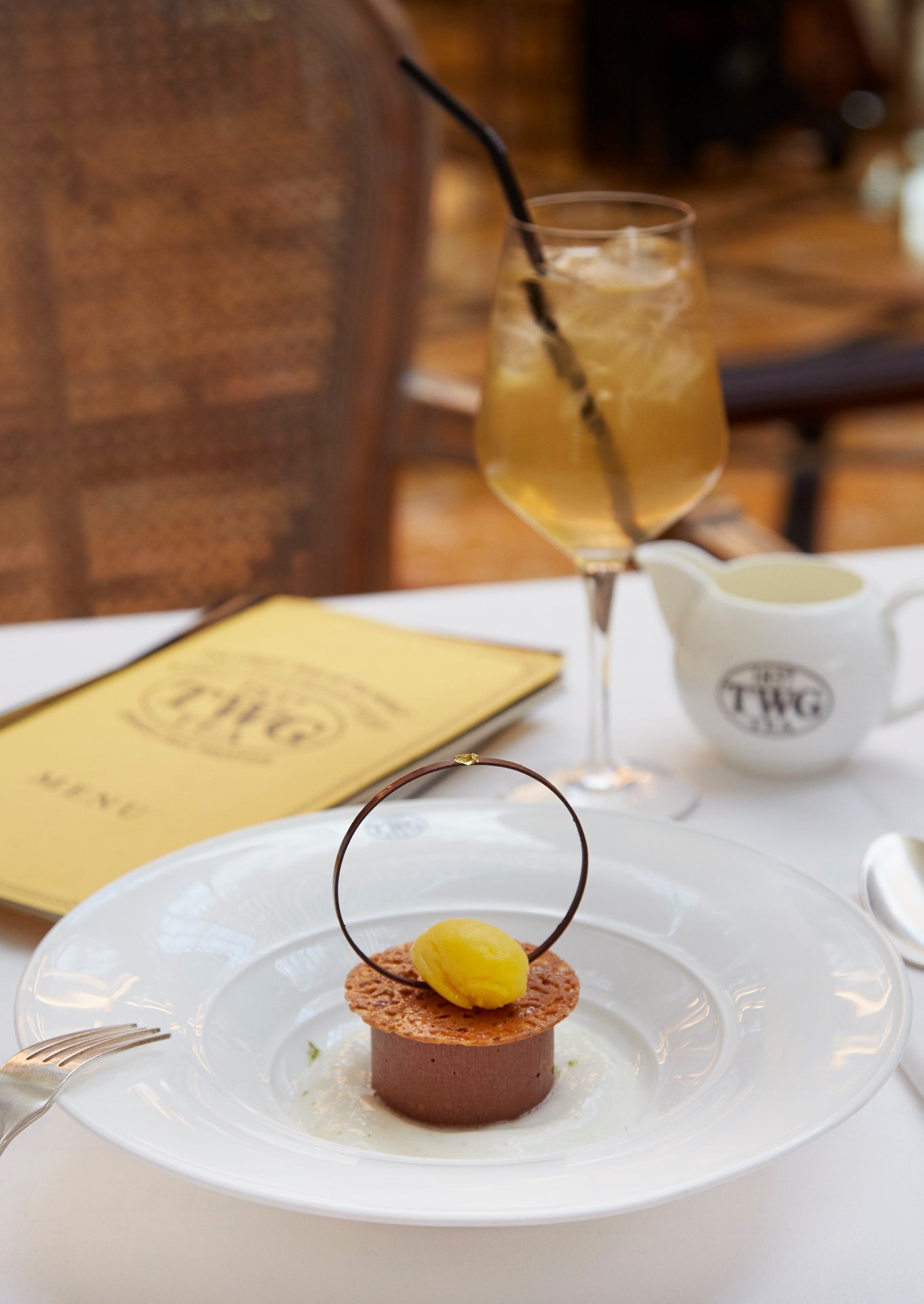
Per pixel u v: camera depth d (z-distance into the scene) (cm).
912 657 93
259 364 143
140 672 89
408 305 142
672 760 84
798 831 78
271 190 139
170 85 136
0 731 83
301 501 146
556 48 591
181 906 67
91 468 142
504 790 81
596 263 78
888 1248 59
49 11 132
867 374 141
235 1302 58
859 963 63
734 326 404
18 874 72
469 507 322
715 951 66
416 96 137
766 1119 58
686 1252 59
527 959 63
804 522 156
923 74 609
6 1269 58
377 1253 59
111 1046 60
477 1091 61
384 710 85
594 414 78
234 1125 59
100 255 138
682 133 554
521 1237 59
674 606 83
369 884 69
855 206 529
